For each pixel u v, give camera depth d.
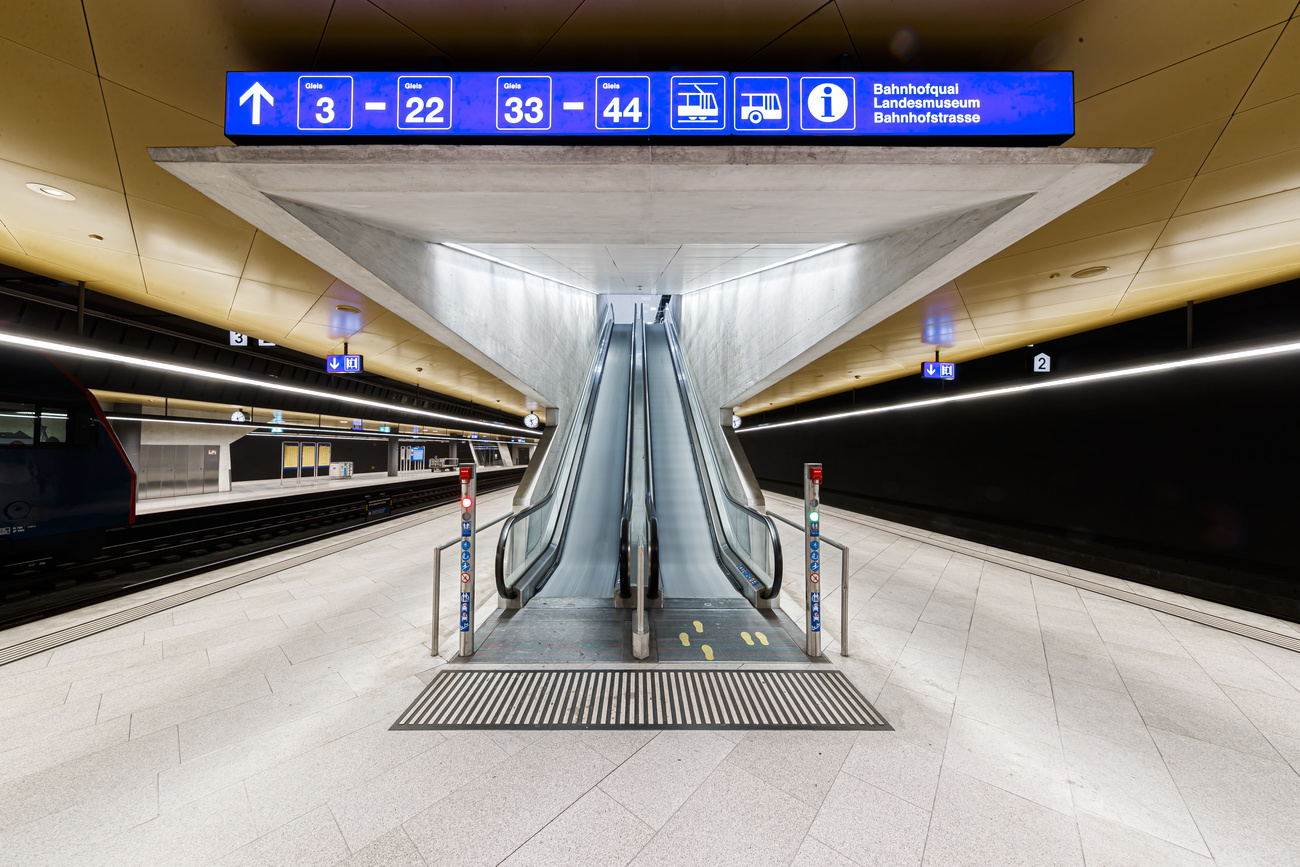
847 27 1.92
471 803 2.21
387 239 3.35
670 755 2.56
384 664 3.58
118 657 3.66
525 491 7.37
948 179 2.17
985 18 1.83
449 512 11.77
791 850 1.96
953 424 8.64
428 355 7.78
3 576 5.44
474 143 1.98
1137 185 2.61
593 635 4.14
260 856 1.91
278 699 3.08
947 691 3.23
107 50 1.87
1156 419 5.35
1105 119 2.26
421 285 3.92
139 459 14.70
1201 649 3.85
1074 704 3.07
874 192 2.36
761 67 2.20
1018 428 7.25
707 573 6.03
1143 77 2.00
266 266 3.99
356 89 1.91
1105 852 1.95
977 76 1.92
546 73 1.92
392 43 1.98
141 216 3.13
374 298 3.69
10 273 4.19
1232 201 2.78
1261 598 4.49
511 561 5.15
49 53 1.86
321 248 2.81
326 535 8.70
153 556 6.78
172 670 3.46
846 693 3.20
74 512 6.15
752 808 2.18
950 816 2.14
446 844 1.97
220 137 2.39
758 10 1.84
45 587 5.41
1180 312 4.98
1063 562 6.44
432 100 1.92
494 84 1.92
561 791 2.29
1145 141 2.35
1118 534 5.82
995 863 1.90
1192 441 5.01
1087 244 3.38
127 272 4.14
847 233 3.23
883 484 10.80
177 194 2.86
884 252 3.50
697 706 3.05
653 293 9.85
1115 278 4.06
